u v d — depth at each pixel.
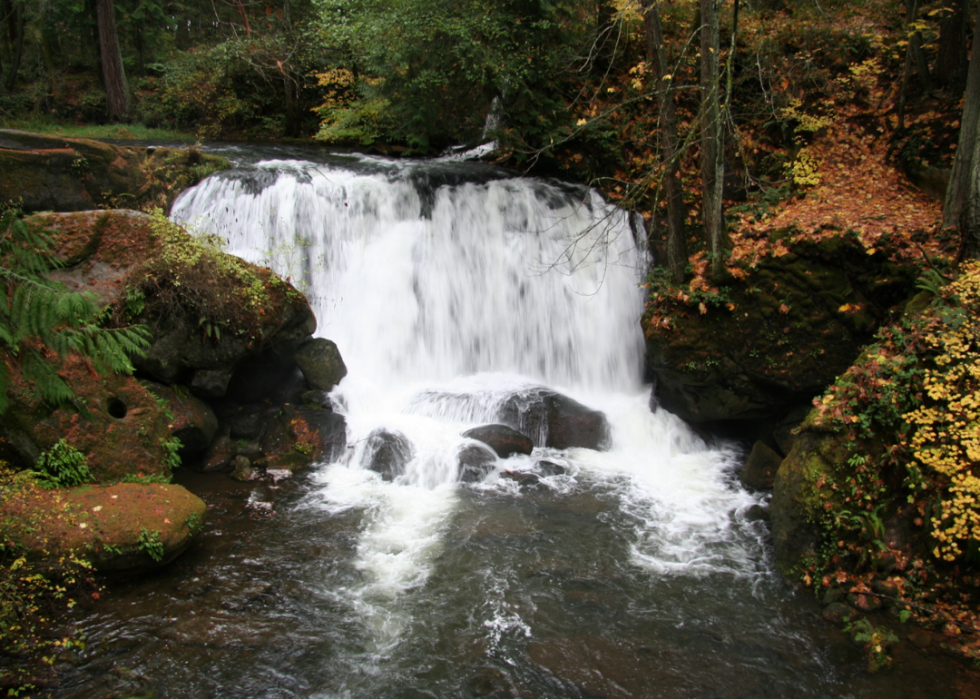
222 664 5.24
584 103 13.22
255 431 8.98
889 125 11.69
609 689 5.11
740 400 9.14
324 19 15.38
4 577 5.29
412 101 13.30
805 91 12.59
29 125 19.53
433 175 11.83
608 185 12.68
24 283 4.88
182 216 10.45
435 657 5.43
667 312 9.30
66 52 23.59
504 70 12.09
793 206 10.87
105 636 5.44
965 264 7.49
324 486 8.18
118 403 7.24
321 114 19.14
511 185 11.73
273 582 6.31
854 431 6.60
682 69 13.02
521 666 5.34
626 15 11.35
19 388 6.42
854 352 8.44
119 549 5.85
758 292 8.81
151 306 7.94
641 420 9.86
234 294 8.35
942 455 6.00
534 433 9.48
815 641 5.70
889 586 6.08
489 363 11.32
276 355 9.22
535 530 7.42
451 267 11.13
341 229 10.73
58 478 6.43
